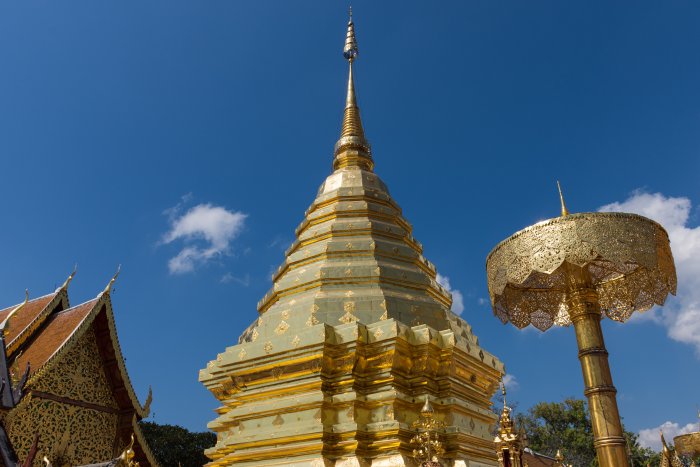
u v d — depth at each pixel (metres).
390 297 15.34
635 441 48.41
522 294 10.41
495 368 15.80
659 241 8.41
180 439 42.19
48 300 22.58
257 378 14.56
